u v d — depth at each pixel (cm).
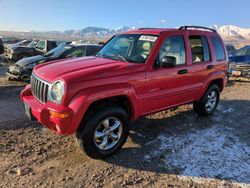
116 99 457
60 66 466
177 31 560
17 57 1827
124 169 430
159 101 524
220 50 686
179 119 664
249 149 521
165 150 495
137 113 490
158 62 508
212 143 537
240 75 1290
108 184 390
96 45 1160
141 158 464
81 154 470
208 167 446
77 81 407
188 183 401
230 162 466
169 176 416
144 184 394
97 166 435
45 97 428
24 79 1066
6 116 646
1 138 520
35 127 580
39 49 1966
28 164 433
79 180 396
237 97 942
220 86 707
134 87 468
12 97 848
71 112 398
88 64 469
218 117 700
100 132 442
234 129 623
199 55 616
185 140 543
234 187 396
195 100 638
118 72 449
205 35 636
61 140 521
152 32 541
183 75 564
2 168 419
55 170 420
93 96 411
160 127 605
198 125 632
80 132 426
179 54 562
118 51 548
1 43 2597
